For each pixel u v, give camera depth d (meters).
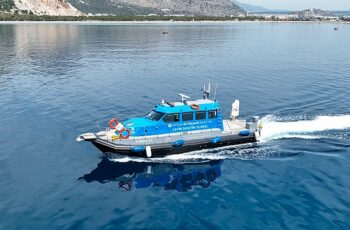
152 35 115.50
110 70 49.44
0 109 30.61
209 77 44.91
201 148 21.97
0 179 18.70
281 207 16.16
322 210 15.88
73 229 14.65
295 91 37.16
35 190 17.66
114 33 122.75
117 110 30.30
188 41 95.88
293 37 118.00
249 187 17.97
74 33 120.62
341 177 18.88
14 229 14.65
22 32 120.56
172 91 37.19
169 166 20.28
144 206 16.31
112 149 20.17
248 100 33.81
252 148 22.64
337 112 29.50
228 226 14.83
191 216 15.54
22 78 43.59
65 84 40.31
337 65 55.47
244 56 65.50
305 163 20.55
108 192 17.50
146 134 21.11
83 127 26.25
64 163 20.61
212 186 18.11
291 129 25.31
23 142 23.56
